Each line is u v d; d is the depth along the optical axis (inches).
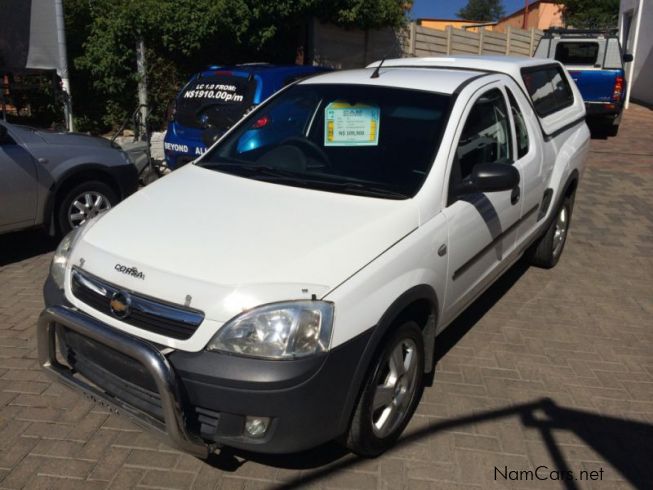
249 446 108.0
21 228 229.6
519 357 173.8
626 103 727.1
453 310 152.1
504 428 142.0
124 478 122.9
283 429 106.7
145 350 106.0
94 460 127.4
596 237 278.4
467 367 167.5
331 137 157.9
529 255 236.8
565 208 237.0
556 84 237.1
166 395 103.7
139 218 130.6
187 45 398.0
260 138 167.0
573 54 522.6
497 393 155.6
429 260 131.6
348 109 160.2
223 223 125.7
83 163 243.0
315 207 132.0
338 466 128.0
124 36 401.7
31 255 240.4
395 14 481.1
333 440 126.0
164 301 110.0
